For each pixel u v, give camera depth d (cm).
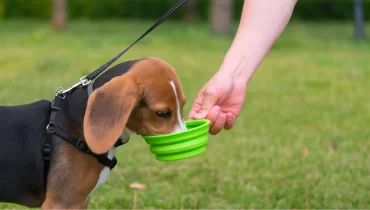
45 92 862
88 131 313
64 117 341
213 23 1903
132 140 650
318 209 477
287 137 675
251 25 407
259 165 572
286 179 538
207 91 384
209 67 1210
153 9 2864
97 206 467
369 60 1388
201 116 376
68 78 990
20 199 345
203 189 516
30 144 335
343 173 550
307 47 1669
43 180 339
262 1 411
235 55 400
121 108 315
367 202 488
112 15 2852
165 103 335
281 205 480
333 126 733
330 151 621
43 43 1538
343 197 493
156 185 515
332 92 962
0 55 1255
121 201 478
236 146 636
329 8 2872
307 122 753
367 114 799
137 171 551
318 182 527
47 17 2677
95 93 318
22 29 2008
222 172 555
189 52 1469
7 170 331
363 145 646
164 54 1394
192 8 2734
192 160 588
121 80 322
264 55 405
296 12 2856
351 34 2123
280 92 949
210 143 648
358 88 1001
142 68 336
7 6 2644
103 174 349
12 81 937
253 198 495
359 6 1984
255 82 1041
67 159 336
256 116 775
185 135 335
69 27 2173
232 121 391
